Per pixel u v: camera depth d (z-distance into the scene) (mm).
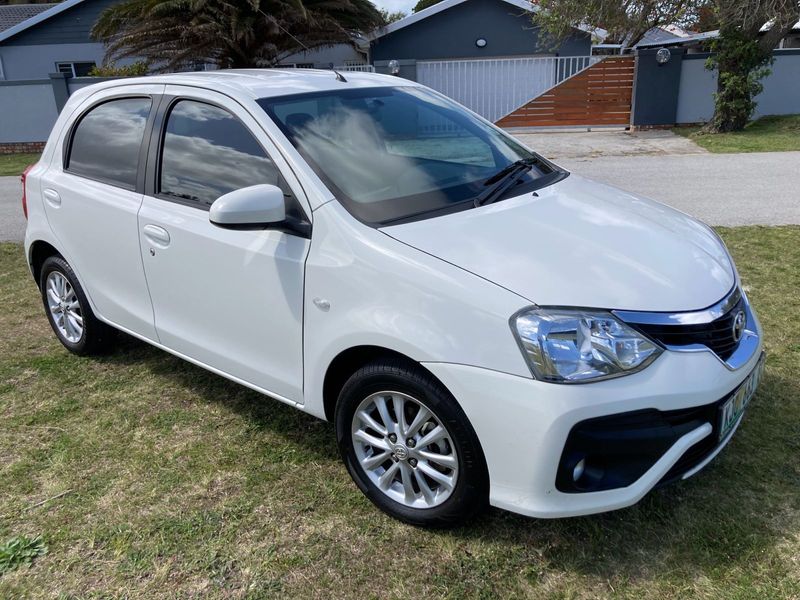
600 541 2621
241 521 2820
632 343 2320
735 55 14305
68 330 4449
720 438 2539
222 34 16484
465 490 2512
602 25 15883
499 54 20859
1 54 22547
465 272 2439
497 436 2342
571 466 2289
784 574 2406
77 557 2643
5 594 2479
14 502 2984
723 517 2701
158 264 3447
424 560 2576
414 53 20922
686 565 2482
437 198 2947
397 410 2654
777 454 3068
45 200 4188
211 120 3271
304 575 2525
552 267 2482
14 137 18172
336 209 2756
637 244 2766
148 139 3545
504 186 3158
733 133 14711
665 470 2352
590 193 3365
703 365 2412
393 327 2500
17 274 6383
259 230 2848
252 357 3156
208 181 3234
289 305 2871
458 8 20344
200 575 2541
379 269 2564
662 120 16750
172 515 2865
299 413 3674
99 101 3965
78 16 22281
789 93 16453
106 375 4199
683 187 9258
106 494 3021
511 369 2295
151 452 3338
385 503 2797
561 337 2277
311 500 2941
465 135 3607
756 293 4949
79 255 4023
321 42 18594
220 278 3137
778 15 13492
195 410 3740
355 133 3193
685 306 2455
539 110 17594
